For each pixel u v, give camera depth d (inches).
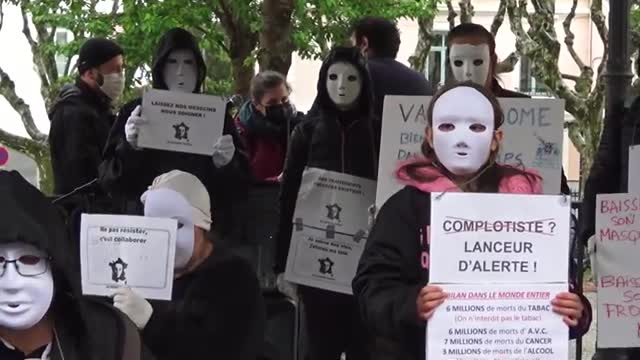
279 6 293.6
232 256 157.1
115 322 98.3
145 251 138.3
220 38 459.2
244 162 204.7
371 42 221.3
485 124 119.6
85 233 137.6
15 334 94.6
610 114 180.1
